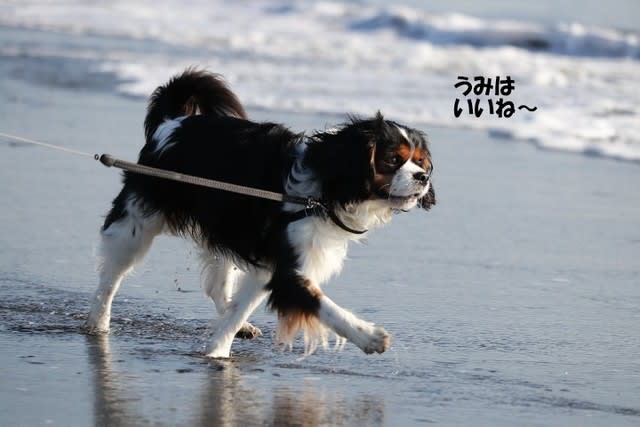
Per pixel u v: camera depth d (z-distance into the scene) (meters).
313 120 20.12
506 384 8.15
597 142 19.56
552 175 16.97
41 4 43.97
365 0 50.19
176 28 37.56
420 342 9.30
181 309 10.27
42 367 8.18
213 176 9.03
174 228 9.53
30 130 18.59
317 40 34.88
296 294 8.32
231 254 9.02
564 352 9.06
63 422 6.90
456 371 8.48
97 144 17.48
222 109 10.30
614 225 13.96
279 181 8.68
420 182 8.31
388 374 8.38
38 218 13.27
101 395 7.52
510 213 14.46
